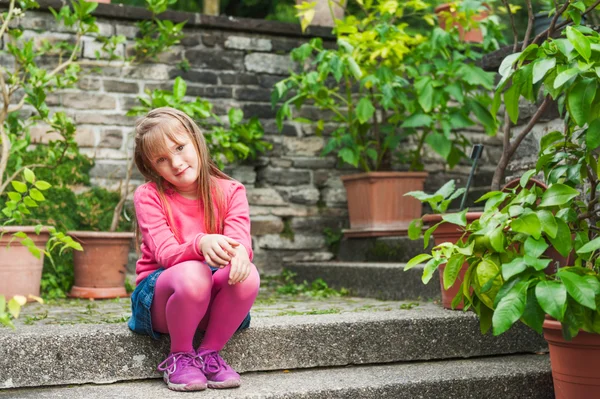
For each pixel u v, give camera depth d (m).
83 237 4.17
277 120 4.71
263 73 5.20
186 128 2.38
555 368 2.36
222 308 2.32
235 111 4.81
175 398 2.17
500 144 5.53
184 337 2.30
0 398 2.21
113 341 2.42
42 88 4.00
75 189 4.71
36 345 2.34
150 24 4.88
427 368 2.69
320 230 5.23
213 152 4.75
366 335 2.74
